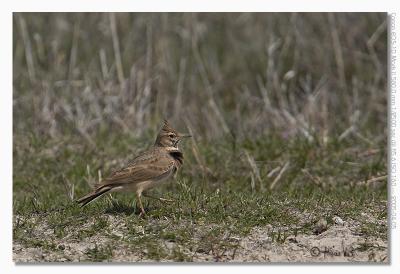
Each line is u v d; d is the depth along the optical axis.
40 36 27.64
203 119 26.30
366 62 28.50
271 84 27.95
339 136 22.89
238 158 20.98
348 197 17.56
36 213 16.48
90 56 27.66
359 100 27.20
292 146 21.67
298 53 28.52
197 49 28.77
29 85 25.84
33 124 24.05
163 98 26.70
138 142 22.44
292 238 14.55
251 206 16.02
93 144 22.23
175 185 19.39
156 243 14.24
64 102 25.09
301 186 19.62
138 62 27.09
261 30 29.73
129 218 15.34
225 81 28.97
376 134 24.16
